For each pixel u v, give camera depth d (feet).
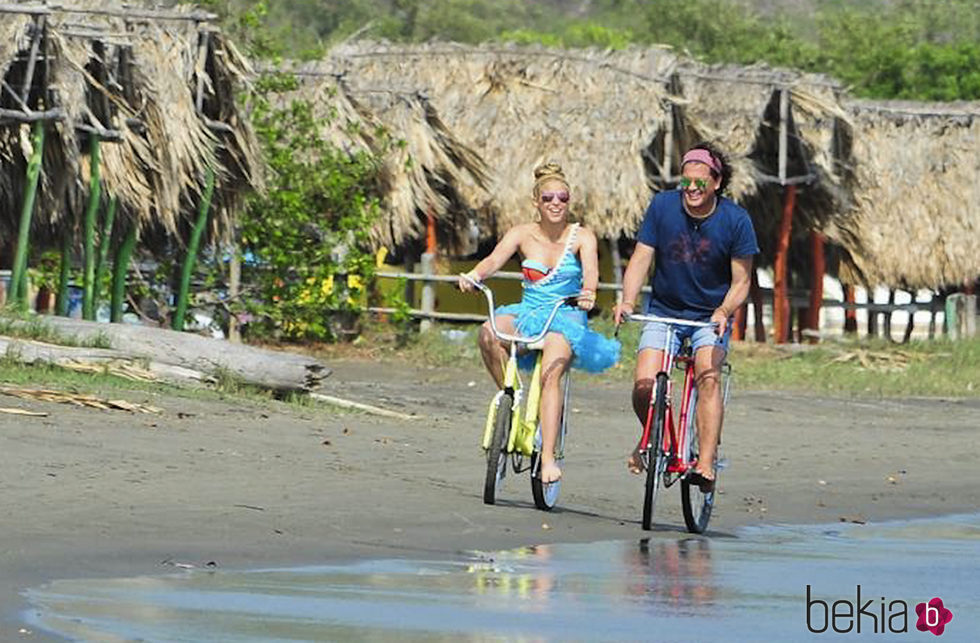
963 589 79.97
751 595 76.33
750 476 128.88
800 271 327.67
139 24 189.67
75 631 61.21
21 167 185.88
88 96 183.93
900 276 301.22
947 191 307.58
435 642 62.69
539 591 74.79
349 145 247.09
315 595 71.20
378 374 212.84
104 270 191.72
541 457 102.17
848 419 183.42
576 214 263.70
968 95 483.92
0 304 174.19
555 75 274.57
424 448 129.59
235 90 200.64
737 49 581.53
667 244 98.73
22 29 171.53
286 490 101.50
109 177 187.32
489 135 269.85
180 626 63.36
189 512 90.99
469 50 278.87
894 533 102.53
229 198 205.26
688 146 275.39
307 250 236.02
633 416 171.94
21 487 94.32
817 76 280.31
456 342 243.40
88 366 143.64
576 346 103.35
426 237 275.39
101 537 82.43
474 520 96.58
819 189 289.33
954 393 226.38
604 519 102.32
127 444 112.78
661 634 66.28
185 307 201.16
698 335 99.14
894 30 582.35
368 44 285.84
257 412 138.41
